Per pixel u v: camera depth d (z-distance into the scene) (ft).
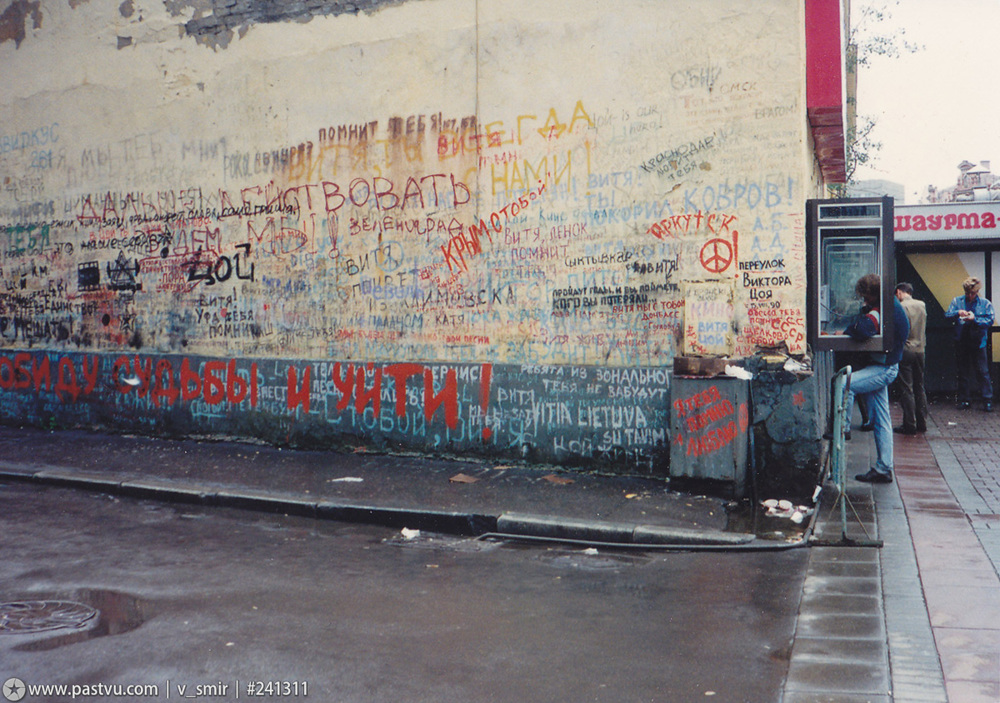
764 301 26.32
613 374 28.48
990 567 19.57
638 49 27.81
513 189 29.89
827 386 35.12
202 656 14.75
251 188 34.86
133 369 37.68
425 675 14.03
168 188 36.76
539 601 17.95
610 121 28.30
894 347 27.53
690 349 27.12
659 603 17.79
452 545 22.88
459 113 30.68
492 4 29.96
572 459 29.19
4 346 41.34
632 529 22.80
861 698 13.05
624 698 13.17
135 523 24.80
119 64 37.68
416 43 31.32
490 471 29.35
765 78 26.16
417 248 31.63
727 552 21.65
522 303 29.94
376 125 32.19
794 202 25.95
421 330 31.71
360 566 20.67
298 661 14.57
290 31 33.73
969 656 14.60
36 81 39.93
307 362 33.65
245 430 35.01
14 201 40.83
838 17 27.30
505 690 13.47
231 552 21.83
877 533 22.47
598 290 28.73
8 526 24.25
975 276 50.57
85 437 37.24
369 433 32.50
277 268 34.45
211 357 35.83
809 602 17.61
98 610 17.13
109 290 38.47
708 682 13.75
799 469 25.76
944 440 36.76
